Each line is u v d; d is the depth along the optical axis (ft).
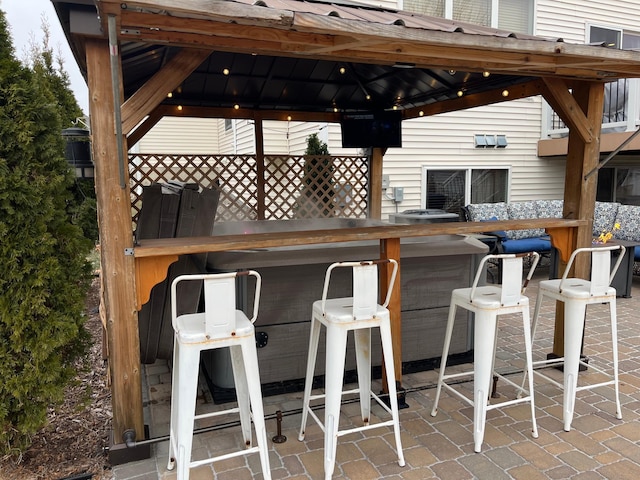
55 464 7.09
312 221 16.66
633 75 9.11
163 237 9.17
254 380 6.47
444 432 8.00
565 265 10.22
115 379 7.08
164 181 15.83
